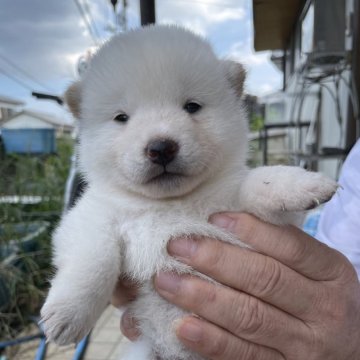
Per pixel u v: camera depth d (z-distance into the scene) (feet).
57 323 0.58
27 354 1.50
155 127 0.62
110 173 0.68
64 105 0.81
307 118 3.42
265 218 0.61
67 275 0.61
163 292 0.60
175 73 0.64
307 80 2.47
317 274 0.60
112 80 0.66
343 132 2.30
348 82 2.22
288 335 0.57
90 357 1.44
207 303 0.57
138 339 0.70
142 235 0.64
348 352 0.59
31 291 1.75
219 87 0.70
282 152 4.50
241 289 0.58
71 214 0.70
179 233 0.63
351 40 2.19
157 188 0.64
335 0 2.18
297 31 3.25
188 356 0.66
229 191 0.65
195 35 0.74
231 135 0.68
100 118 0.68
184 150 0.62
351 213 0.89
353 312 0.60
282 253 0.58
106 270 0.62
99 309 0.62
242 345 0.58
